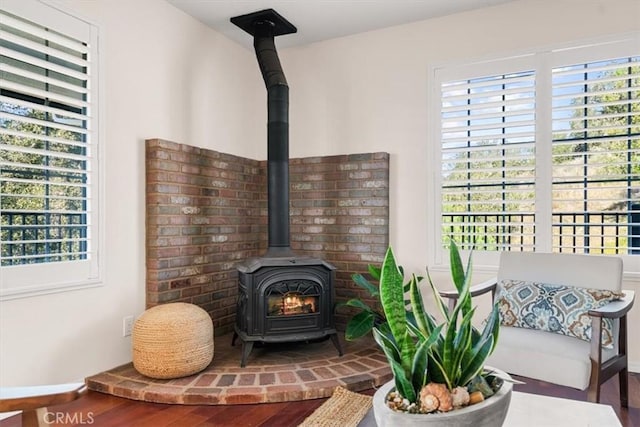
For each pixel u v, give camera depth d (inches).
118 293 113.4
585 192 122.4
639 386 104.8
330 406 92.8
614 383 107.7
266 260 119.5
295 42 159.5
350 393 98.5
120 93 114.3
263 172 166.1
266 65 136.3
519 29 129.9
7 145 90.2
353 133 153.1
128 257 116.2
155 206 120.0
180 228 127.6
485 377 48.1
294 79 163.3
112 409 92.4
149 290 120.2
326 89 157.8
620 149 118.3
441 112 140.3
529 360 84.0
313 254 155.9
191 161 132.2
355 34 152.6
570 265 102.0
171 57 130.0
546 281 103.7
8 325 90.7
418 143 143.3
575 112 123.8
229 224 148.9
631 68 117.1
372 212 146.3
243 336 115.3
